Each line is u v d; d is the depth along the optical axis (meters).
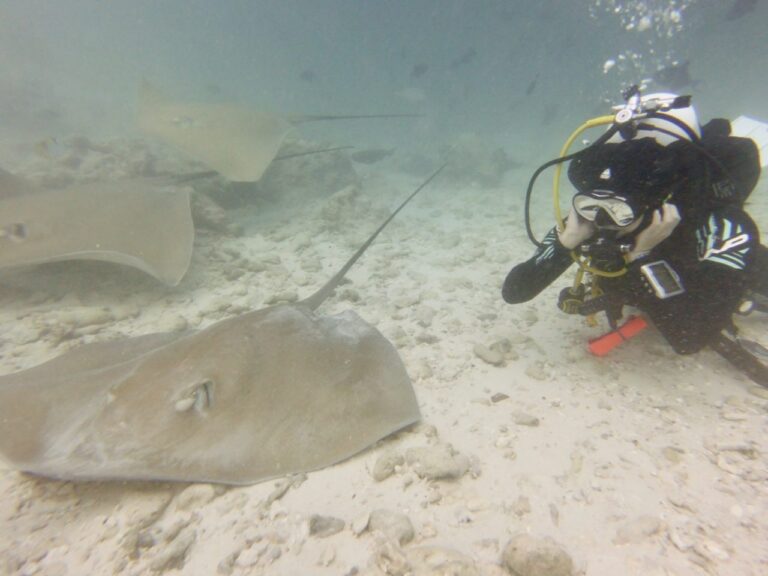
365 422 2.38
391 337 3.89
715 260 2.47
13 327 4.13
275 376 2.44
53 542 1.95
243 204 8.57
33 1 75.62
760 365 2.77
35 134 17.06
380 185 12.62
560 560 1.66
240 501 2.09
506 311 4.37
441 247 6.80
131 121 20.64
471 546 1.86
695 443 2.37
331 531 1.93
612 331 3.08
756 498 1.97
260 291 5.12
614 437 2.47
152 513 2.04
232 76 63.69
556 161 2.71
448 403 2.92
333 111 34.44
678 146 2.28
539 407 2.81
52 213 4.70
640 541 1.80
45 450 2.09
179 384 2.29
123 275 5.15
